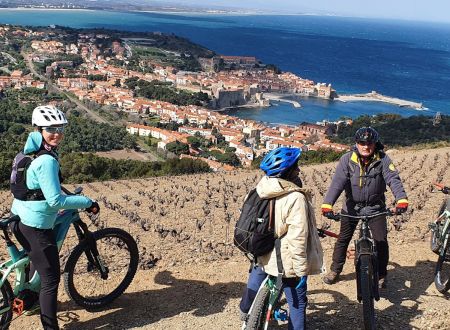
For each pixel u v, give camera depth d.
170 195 15.15
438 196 13.45
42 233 5.16
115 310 6.18
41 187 4.95
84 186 19.55
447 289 6.61
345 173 6.15
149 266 7.70
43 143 5.13
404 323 5.88
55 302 5.31
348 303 6.44
